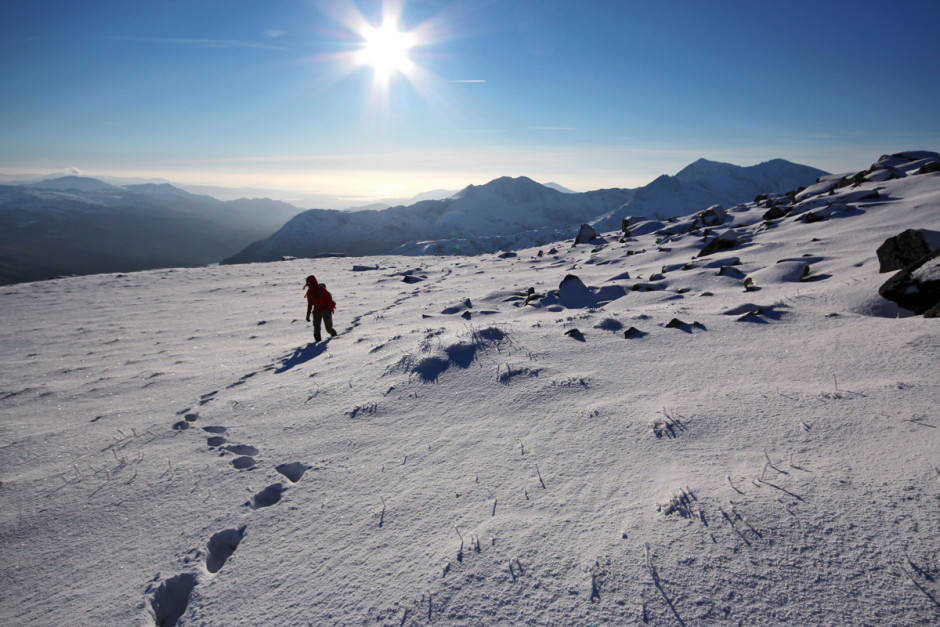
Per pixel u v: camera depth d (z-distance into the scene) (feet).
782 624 7.58
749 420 14.12
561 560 9.57
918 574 7.97
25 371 33.12
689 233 77.05
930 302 22.21
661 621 7.93
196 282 87.66
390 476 14.16
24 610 10.73
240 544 11.97
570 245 108.68
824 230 51.52
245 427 19.97
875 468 10.79
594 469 12.84
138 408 24.16
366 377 23.35
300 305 58.75
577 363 21.22
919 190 56.08
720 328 24.11
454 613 8.73
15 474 17.44
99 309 60.44
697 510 10.33
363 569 10.34
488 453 14.64
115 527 13.56
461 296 52.65
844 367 17.01
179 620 9.75
